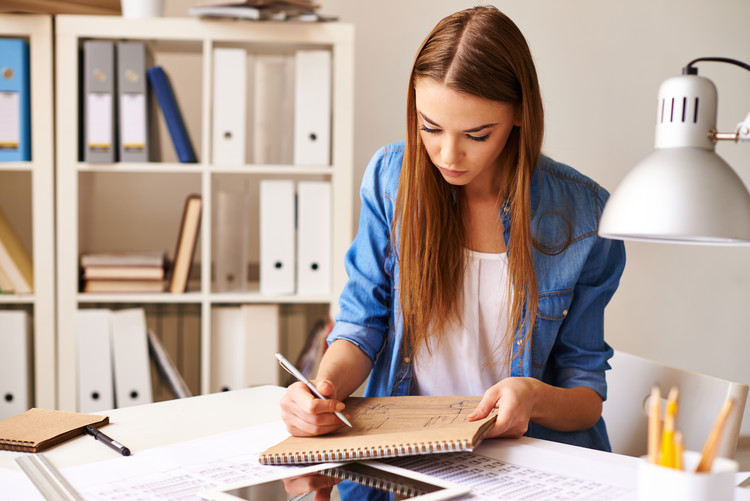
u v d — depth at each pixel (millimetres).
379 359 1238
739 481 748
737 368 2562
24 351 2016
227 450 847
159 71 2041
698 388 1160
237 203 2096
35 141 1994
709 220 611
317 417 854
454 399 983
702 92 651
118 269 2061
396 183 1195
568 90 2463
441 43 950
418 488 717
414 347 1166
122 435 908
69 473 766
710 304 2549
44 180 2002
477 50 931
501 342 1162
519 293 1117
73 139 2002
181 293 2074
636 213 634
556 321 1151
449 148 963
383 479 743
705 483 525
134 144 2025
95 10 2021
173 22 2010
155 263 2068
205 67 2023
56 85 2016
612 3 2445
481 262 1160
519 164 1060
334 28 2035
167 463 801
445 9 2416
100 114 2008
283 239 2082
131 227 2412
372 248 1218
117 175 2396
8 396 2014
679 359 2557
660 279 2537
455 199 1148
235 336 2088
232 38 2021
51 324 2016
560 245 1142
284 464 797
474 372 1170
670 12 2461
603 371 1166
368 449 775
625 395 1292
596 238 1149
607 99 2469
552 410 983
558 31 2443
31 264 2219
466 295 1162
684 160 642
